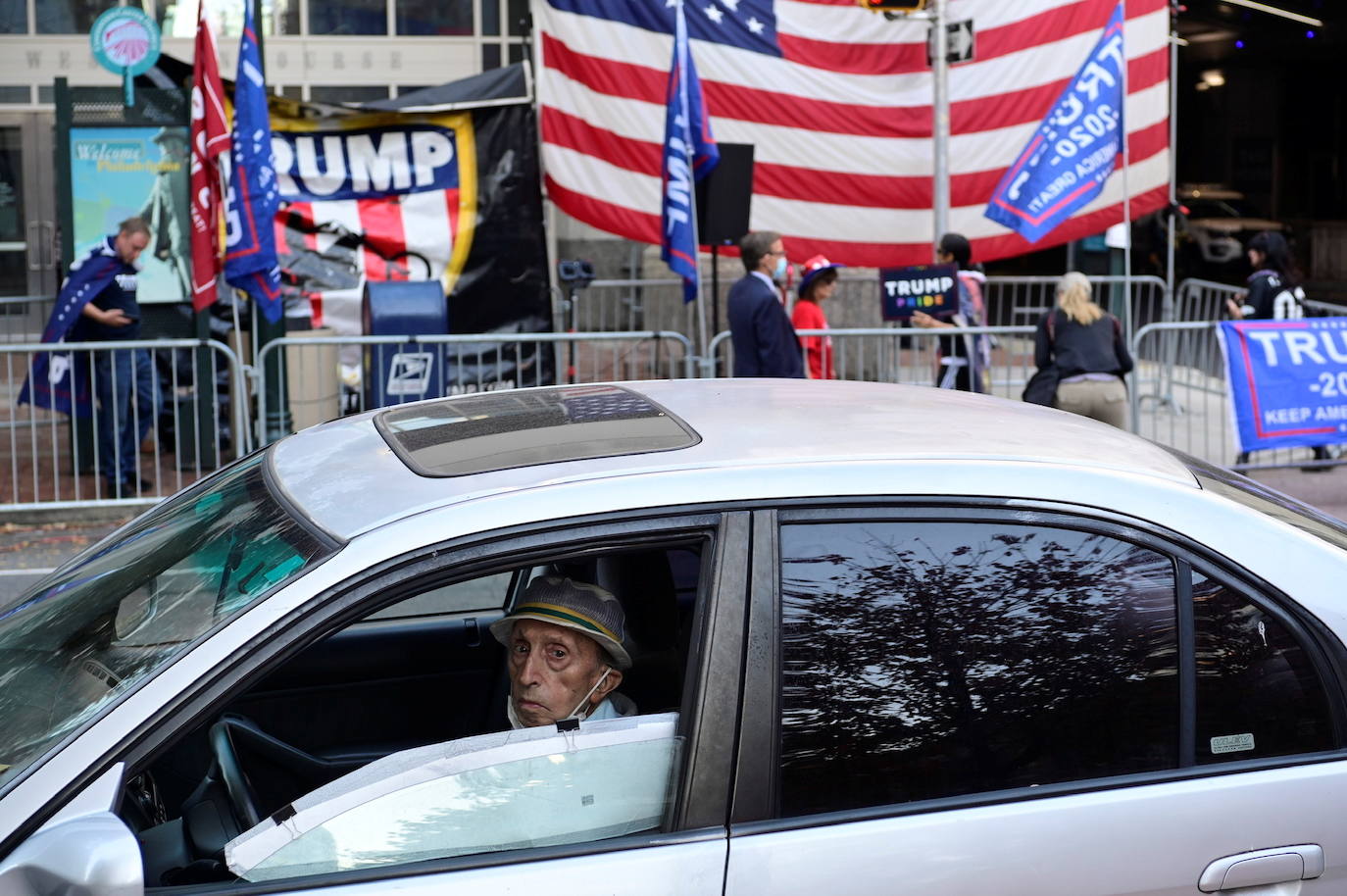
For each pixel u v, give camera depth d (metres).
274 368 9.36
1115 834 2.33
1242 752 2.45
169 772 2.85
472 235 10.91
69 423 9.40
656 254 13.70
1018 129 11.80
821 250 11.82
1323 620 2.50
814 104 11.55
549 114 11.04
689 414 2.81
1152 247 21.19
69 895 1.93
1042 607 2.44
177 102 9.76
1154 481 2.57
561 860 2.20
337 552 2.25
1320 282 24.02
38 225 13.49
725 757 2.26
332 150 10.64
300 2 13.57
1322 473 9.77
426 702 3.50
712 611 2.30
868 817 2.29
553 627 2.68
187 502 2.99
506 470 2.45
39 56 13.35
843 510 2.40
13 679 2.46
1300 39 26.52
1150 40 11.83
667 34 11.11
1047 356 8.77
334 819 2.30
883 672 2.35
